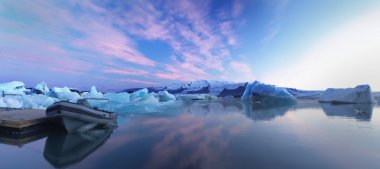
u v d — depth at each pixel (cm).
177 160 651
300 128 1220
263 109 2792
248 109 2811
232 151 741
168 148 791
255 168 574
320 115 1958
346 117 1775
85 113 1112
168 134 1071
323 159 643
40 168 603
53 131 1166
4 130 1081
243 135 1025
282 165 596
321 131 1114
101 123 1203
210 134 1060
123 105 2603
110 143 883
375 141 870
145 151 753
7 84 2998
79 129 1121
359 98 3684
